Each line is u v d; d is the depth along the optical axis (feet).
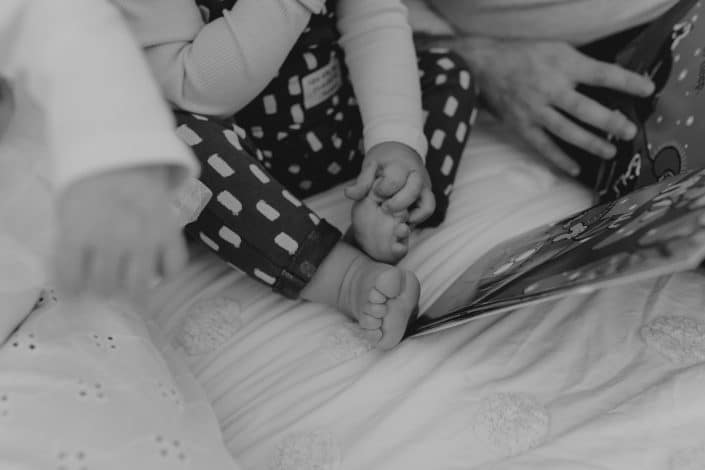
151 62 2.30
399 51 2.67
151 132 1.32
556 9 2.91
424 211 2.44
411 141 2.53
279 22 2.33
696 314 2.21
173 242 1.35
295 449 1.91
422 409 1.98
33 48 1.44
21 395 1.62
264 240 2.26
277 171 2.83
